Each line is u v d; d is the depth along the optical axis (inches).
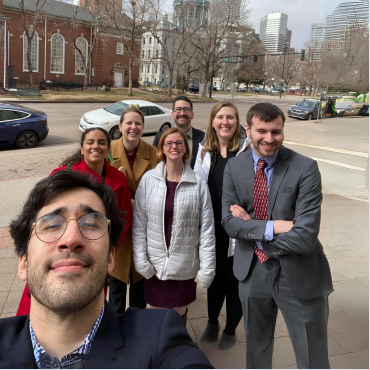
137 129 114.5
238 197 77.1
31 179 273.9
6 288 126.0
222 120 101.0
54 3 1519.4
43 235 42.3
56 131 523.2
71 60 1569.9
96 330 44.0
